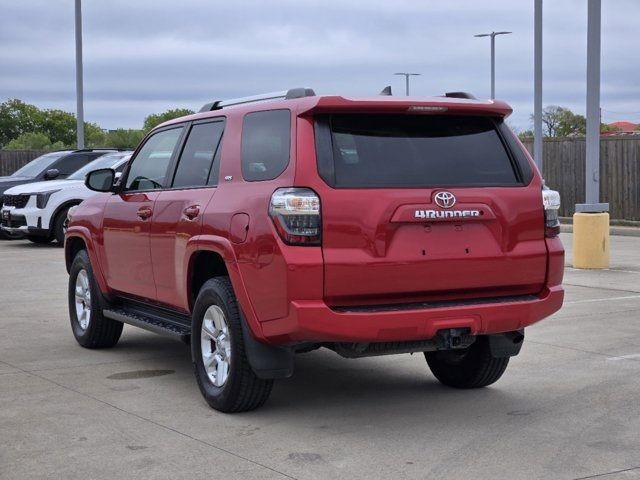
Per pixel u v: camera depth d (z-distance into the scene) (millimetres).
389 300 5727
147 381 7273
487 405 6488
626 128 66125
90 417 6203
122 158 19453
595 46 14172
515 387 7008
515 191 6094
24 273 14297
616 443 5574
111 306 8258
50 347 8680
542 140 22500
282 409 6406
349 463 5227
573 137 23500
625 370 7516
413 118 6031
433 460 5273
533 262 6117
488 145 6184
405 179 5805
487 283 5961
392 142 5910
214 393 6305
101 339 8461
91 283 8391
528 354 8156
